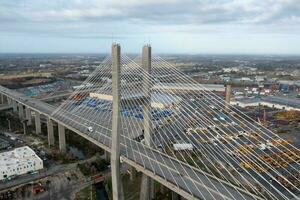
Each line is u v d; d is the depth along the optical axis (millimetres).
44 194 50000
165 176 35375
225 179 39219
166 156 42000
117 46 41156
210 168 45312
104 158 64188
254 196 29859
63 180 55188
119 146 42250
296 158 53719
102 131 54781
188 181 34125
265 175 46000
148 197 46281
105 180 55250
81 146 74062
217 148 46281
